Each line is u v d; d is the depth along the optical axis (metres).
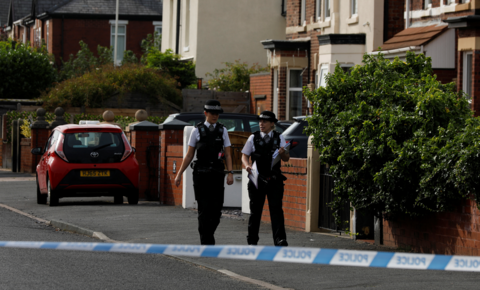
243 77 97.31
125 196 50.31
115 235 33.22
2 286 21.27
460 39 52.81
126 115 90.38
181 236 32.75
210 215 27.83
